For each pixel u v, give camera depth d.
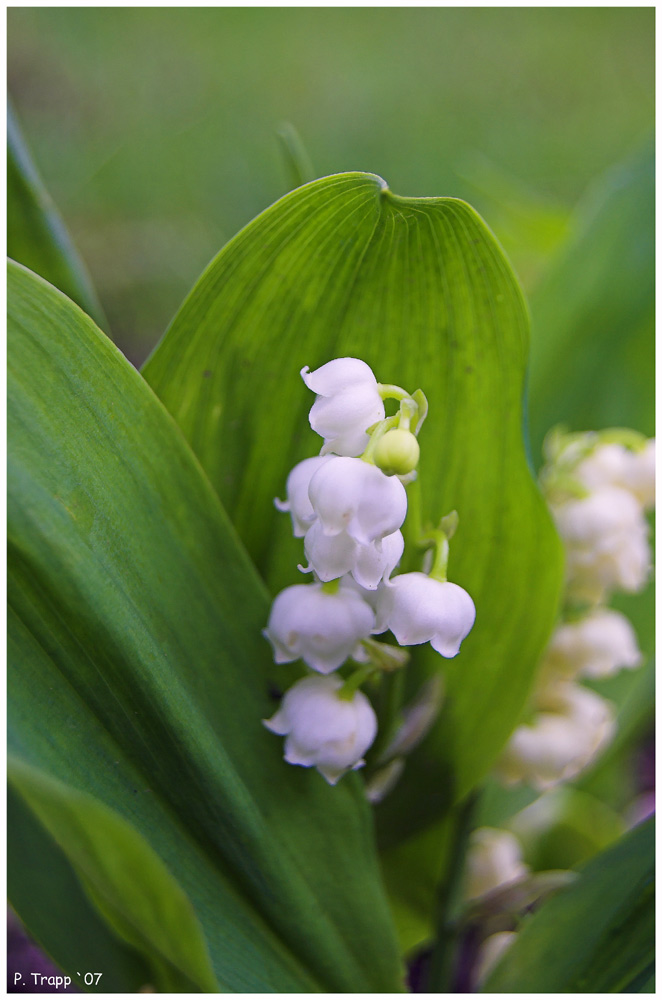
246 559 0.19
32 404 0.18
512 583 0.20
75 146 0.65
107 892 0.17
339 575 0.18
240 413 0.20
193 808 0.19
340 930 0.19
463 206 0.18
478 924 0.23
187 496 0.19
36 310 0.18
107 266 0.50
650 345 0.25
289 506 0.18
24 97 0.70
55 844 0.20
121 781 0.18
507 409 0.20
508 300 0.19
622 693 0.26
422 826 0.22
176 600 0.19
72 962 0.20
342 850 0.19
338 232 0.19
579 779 0.30
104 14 0.87
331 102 0.76
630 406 0.25
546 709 0.23
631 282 0.24
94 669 0.18
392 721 0.20
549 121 0.74
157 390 0.19
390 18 0.96
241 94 0.77
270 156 0.66
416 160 0.66
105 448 0.18
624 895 0.20
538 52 0.89
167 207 0.58
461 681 0.21
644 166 0.25
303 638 0.18
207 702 0.19
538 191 0.62
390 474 0.17
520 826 0.28
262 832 0.19
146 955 0.19
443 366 0.20
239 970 0.19
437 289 0.19
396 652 0.19
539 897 0.22
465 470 0.20
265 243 0.19
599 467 0.22
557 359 0.25
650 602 0.25
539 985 0.20
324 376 0.18
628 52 0.89
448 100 0.77
